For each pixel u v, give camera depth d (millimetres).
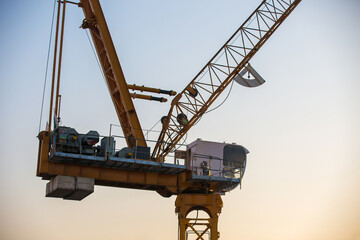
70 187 53750
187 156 58156
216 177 57875
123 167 56250
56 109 54281
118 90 69125
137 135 68562
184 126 74562
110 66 69562
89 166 55312
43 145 53594
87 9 68500
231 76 75000
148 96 72438
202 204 59438
